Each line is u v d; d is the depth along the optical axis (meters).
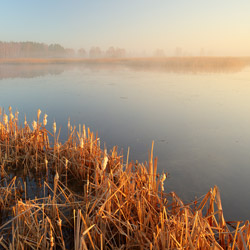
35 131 6.82
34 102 16.03
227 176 6.42
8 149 6.80
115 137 9.45
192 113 13.15
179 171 6.68
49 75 36.47
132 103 15.85
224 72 43.19
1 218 4.23
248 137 9.39
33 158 6.66
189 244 3.02
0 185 5.47
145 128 10.60
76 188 5.48
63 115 12.82
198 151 8.08
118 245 3.74
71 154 6.48
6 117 7.15
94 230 3.43
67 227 4.05
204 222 3.49
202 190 5.73
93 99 17.19
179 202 4.12
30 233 3.57
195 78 31.73
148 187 4.47
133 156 7.66
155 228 3.59
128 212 3.99
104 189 4.27
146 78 31.92
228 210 4.98
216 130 10.28
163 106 14.88
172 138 9.34
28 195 5.10
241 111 13.46
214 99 16.92
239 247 3.25
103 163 4.28
